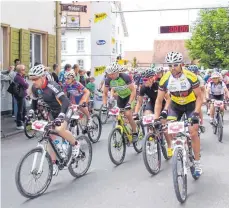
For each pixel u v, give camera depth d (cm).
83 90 767
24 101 1002
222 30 2966
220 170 605
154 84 656
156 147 594
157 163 598
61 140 535
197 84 513
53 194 495
